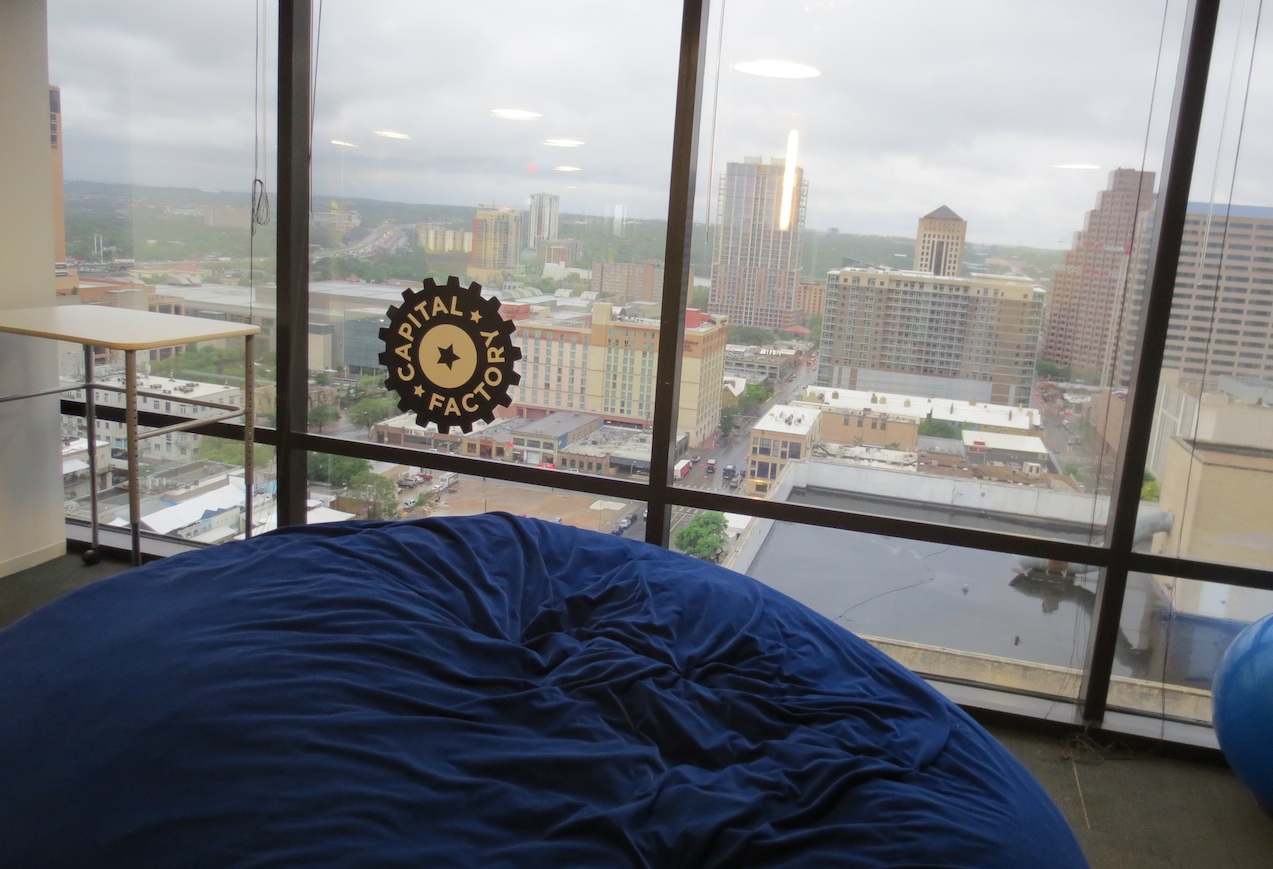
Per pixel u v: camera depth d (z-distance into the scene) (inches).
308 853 52.8
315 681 67.5
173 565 89.4
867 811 63.5
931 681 121.2
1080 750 111.5
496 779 63.1
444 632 78.9
